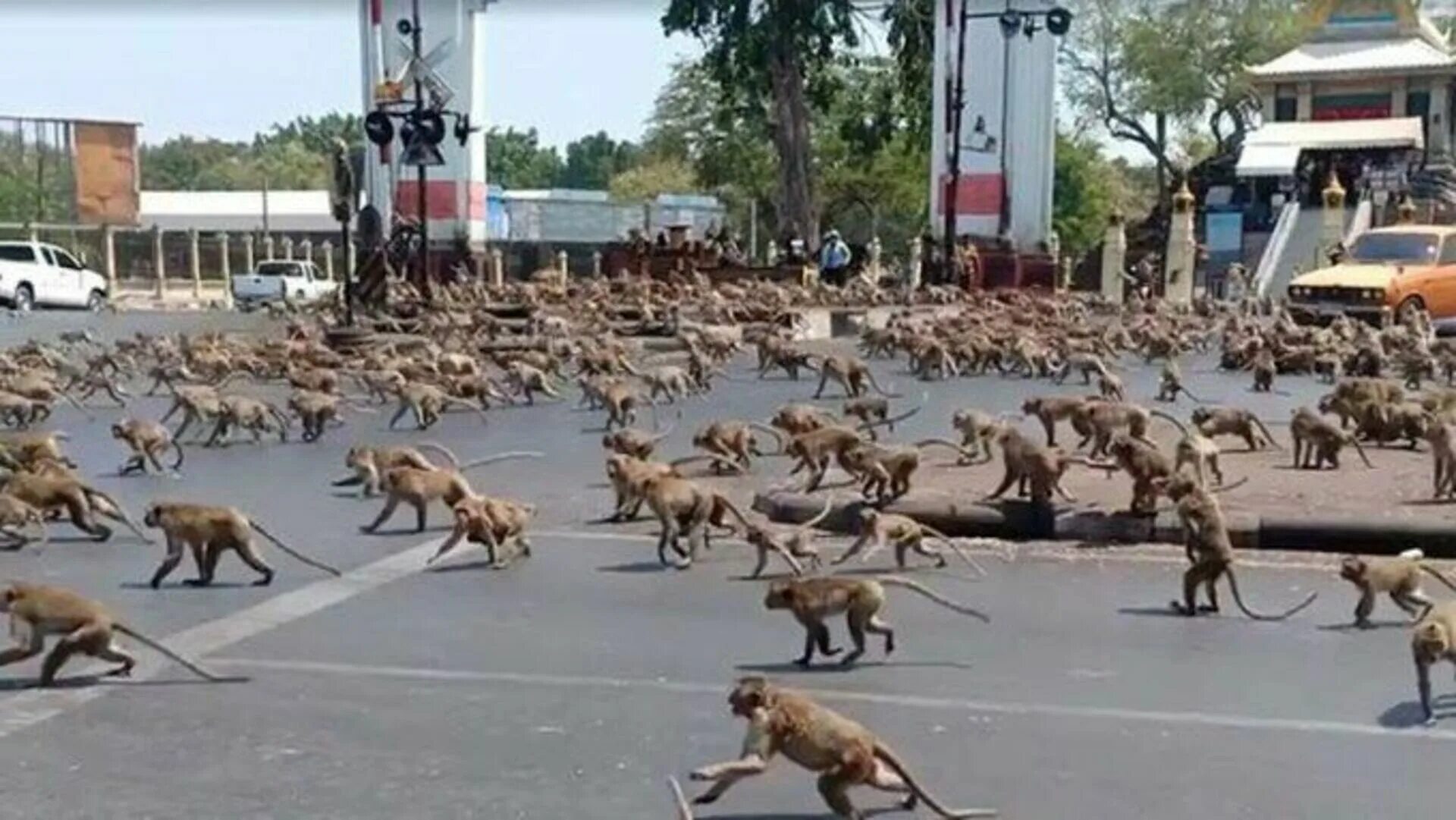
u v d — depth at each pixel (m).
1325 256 47.41
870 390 21.92
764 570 10.60
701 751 6.70
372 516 12.60
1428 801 6.11
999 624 9.10
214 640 8.55
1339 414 16.23
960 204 43.19
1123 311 35.75
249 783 6.25
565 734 6.94
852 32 53.09
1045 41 42.41
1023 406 16.12
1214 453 12.91
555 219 79.50
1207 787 6.27
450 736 6.90
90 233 69.38
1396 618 9.29
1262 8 80.00
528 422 19.19
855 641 8.27
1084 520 11.69
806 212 53.97
